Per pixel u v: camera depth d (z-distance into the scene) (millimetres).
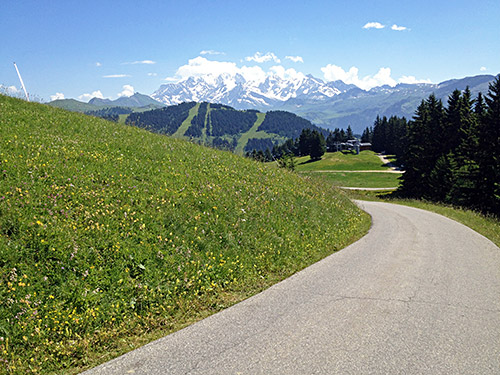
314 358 4676
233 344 5109
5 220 7145
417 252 11484
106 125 19078
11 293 5668
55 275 6305
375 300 6895
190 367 4500
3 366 4613
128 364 4637
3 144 11273
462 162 48719
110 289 6480
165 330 5734
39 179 9398
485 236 15203
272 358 4684
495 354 4812
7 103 17766
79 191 9375
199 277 7648
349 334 5391
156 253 7816
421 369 4422
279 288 7723
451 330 5555
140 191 10523
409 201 42031
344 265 9695
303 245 11273
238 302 6945
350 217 17969
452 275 8727
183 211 10133
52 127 15359
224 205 11508
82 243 7172
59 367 4688
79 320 5621
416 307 6531
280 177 18703
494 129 43812
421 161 58281
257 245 10000
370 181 101438
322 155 158500
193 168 14531
